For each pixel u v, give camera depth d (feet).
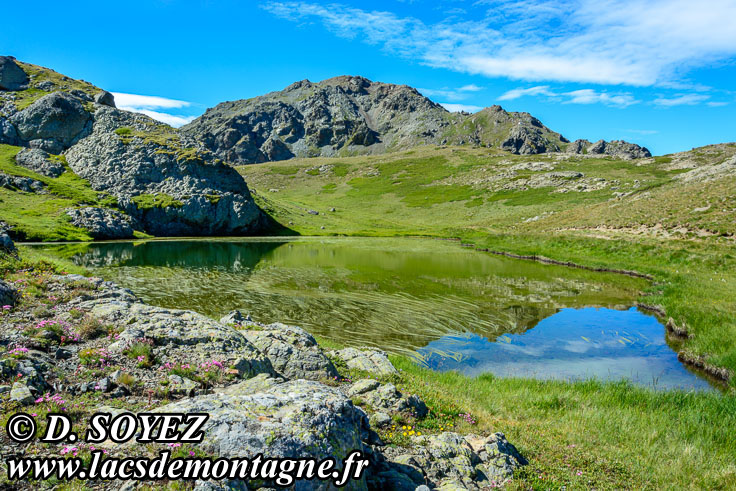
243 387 29.45
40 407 23.24
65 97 346.95
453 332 75.00
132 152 321.52
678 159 558.56
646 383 53.83
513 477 25.99
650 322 83.92
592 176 475.31
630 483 27.04
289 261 163.12
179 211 298.97
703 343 64.03
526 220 327.06
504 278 130.52
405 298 99.71
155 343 35.47
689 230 173.58
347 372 44.78
